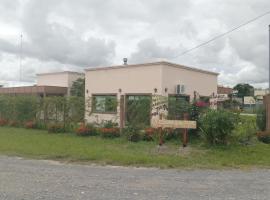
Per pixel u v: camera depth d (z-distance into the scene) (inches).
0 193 234.7
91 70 1066.7
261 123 681.0
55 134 692.1
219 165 372.2
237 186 267.3
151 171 330.0
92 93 1063.6
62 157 402.3
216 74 1124.5
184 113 573.3
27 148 461.4
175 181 282.4
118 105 700.7
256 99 1131.9
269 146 539.8
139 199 225.3
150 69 911.0
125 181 278.7
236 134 525.0
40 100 819.4
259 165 380.5
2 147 466.3
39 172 309.3
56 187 252.8
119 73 986.7
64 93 1320.1
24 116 858.1
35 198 223.3
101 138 619.2
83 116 749.9
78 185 260.4
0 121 887.1
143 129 605.9
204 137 522.9
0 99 928.9
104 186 259.1
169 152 457.7
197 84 1032.2
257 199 230.2
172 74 925.2
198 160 397.7
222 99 667.4
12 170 316.8
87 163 369.7
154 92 898.1
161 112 621.3
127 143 551.2
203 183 276.2
